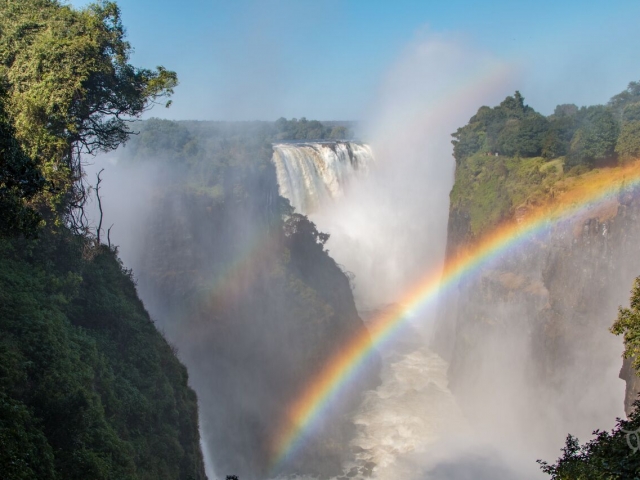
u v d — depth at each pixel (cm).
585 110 6303
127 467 2064
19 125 2598
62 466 1803
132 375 2716
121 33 3222
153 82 3219
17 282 2450
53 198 2664
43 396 1942
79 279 2805
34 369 2045
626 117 5922
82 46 2811
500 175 6012
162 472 2409
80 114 3011
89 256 3109
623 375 3447
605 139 4966
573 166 5241
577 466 1791
